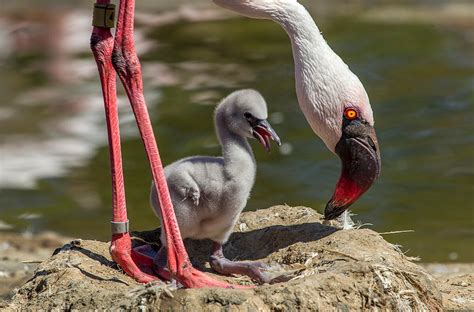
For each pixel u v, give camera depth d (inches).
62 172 581.3
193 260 383.9
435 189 553.3
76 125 651.5
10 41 838.5
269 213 401.1
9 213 526.0
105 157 604.4
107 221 521.0
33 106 682.8
